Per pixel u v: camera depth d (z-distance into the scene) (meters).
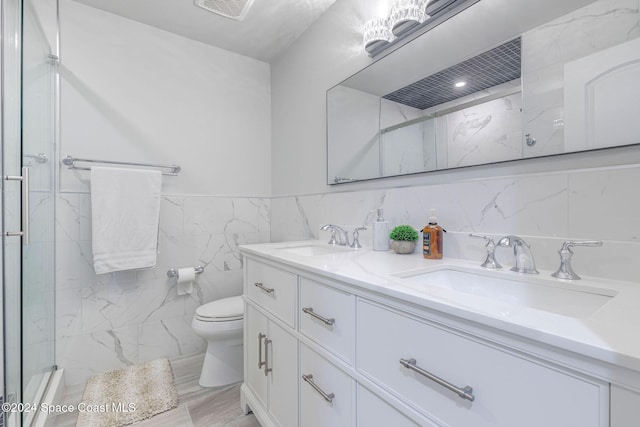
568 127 0.86
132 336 1.87
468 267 0.96
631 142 0.75
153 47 1.99
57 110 1.67
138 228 1.80
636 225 0.74
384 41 1.40
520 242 0.88
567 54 0.86
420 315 0.63
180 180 2.06
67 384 1.67
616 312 0.52
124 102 1.88
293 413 1.09
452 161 1.16
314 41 1.95
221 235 2.21
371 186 1.53
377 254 1.24
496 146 1.02
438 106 1.21
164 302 1.98
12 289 1.05
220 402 1.54
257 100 2.40
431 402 0.62
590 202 0.81
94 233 1.68
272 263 1.23
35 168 1.33
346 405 0.84
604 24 0.80
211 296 2.15
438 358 0.60
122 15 1.88
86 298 1.74
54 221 1.62
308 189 2.00
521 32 0.97
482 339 0.53
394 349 0.70
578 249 0.83
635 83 0.75
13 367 1.06
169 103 2.04
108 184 1.73
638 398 0.36
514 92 0.98
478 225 1.06
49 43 1.58
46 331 1.49
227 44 2.20
